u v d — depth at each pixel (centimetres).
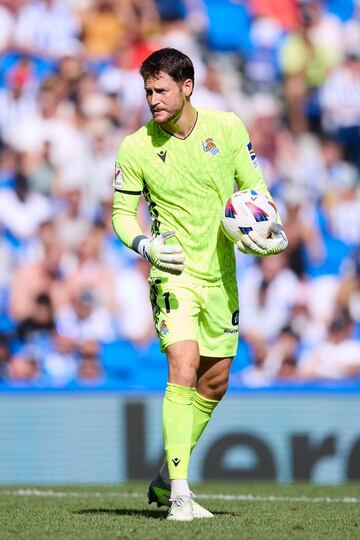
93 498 2367
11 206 3772
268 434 3725
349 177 4081
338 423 3803
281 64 4081
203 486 3062
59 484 3188
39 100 3859
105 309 3775
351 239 4031
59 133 3856
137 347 3775
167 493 1798
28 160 3819
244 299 3869
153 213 1755
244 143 1761
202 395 1805
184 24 4022
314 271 3962
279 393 3794
